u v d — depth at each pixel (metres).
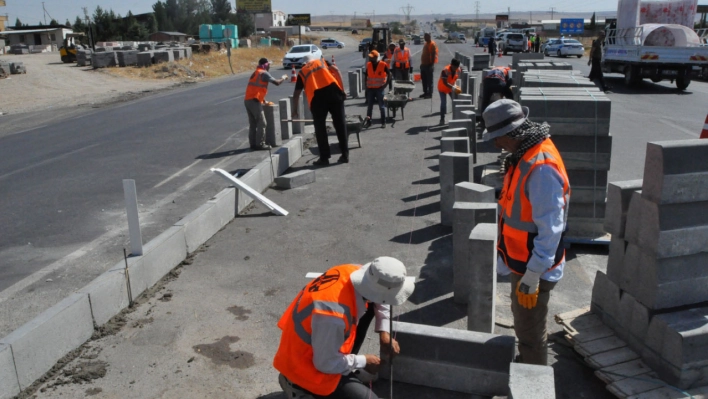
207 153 12.45
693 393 3.62
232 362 4.42
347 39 106.44
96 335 4.80
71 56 41.66
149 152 12.79
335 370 2.96
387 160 11.13
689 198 3.76
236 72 38.84
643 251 3.91
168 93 26.19
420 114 16.75
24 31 72.06
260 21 102.69
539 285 3.56
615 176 9.66
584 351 4.11
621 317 4.19
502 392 3.87
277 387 4.11
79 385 4.13
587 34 84.06
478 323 4.41
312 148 12.50
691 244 3.82
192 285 5.80
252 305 5.35
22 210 8.75
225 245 6.91
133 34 76.62
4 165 12.06
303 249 6.72
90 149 13.45
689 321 3.74
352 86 21.69
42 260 6.71
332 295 2.95
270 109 12.67
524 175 3.37
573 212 6.60
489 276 4.29
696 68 21.78
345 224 7.55
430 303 5.32
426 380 4.03
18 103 23.53
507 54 50.53
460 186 5.97
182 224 6.49
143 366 4.37
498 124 3.42
